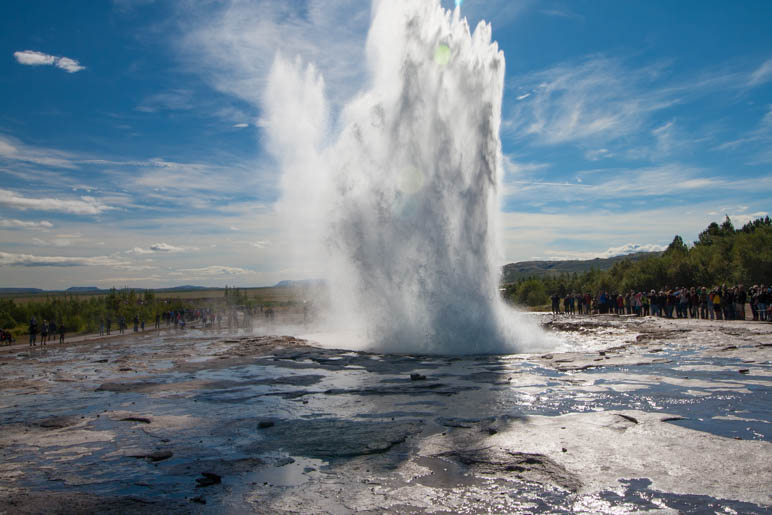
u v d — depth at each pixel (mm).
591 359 15102
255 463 6574
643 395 9859
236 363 16766
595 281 77438
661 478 5598
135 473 6352
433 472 6043
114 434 8211
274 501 5328
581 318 36812
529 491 5355
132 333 43406
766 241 43406
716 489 5250
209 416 9234
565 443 6902
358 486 5668
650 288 53906
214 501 5391
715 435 7105
